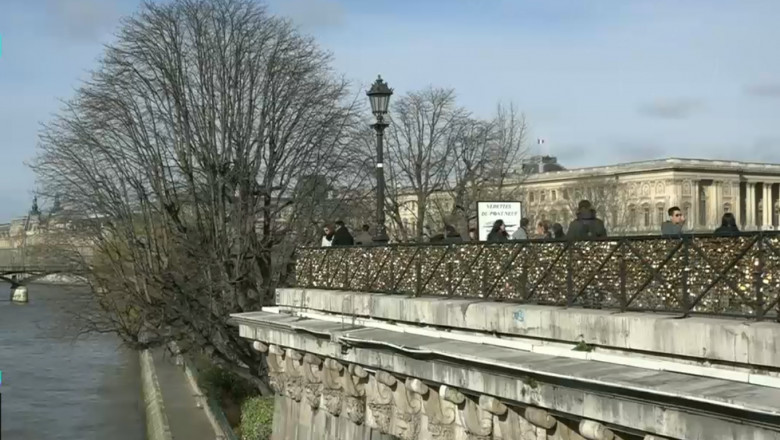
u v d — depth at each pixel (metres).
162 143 36.00
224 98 35.66
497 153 63.75
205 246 34.78
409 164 63.19
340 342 17.28
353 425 19.16
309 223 36.25
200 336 34.78
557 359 11.16
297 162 36.78
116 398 52.91
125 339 38.59
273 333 22.94
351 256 19.67
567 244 12.12
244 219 35.22
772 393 8.13
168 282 34.59
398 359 15.26
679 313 10.14
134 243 36.28
